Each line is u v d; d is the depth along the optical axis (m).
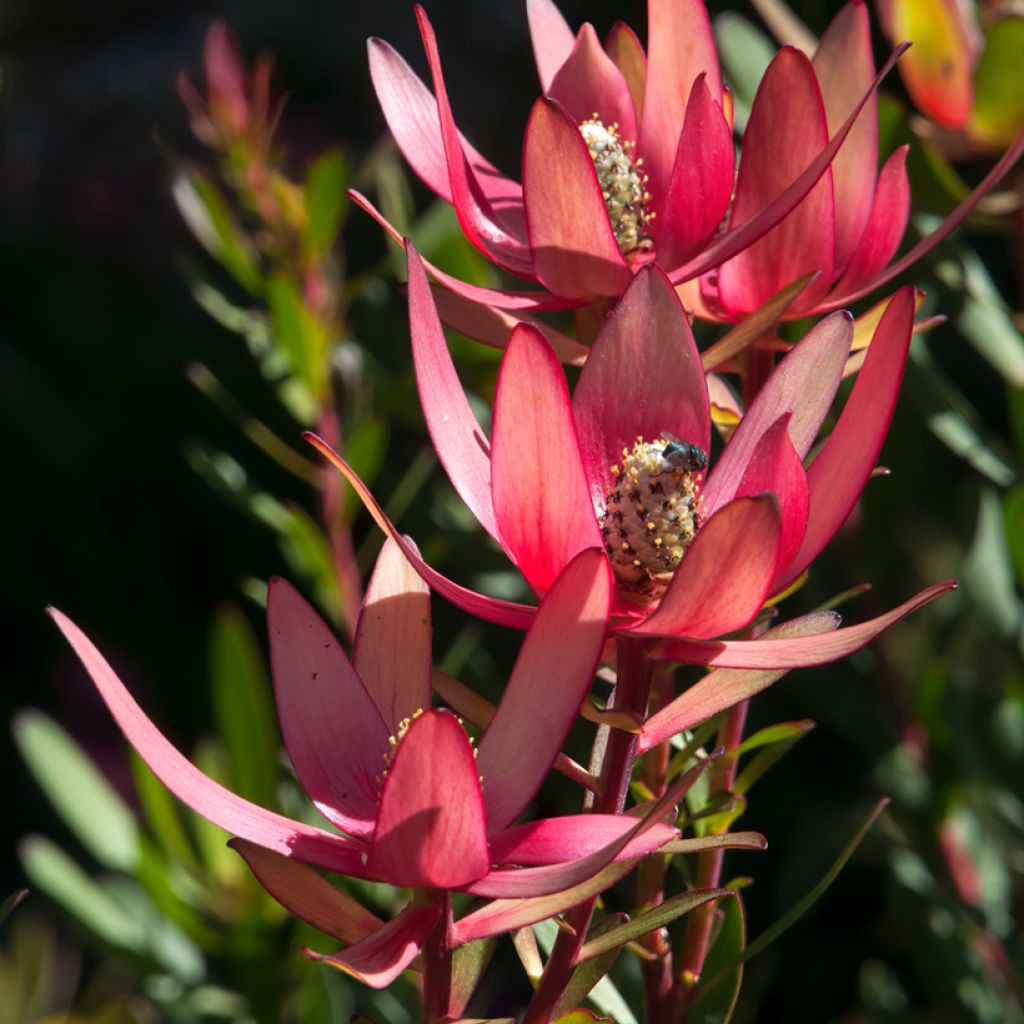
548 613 0.52
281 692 0.55
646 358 0.56
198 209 0.90
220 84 0.90
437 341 0.55
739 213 0.58
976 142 0.77
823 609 0.60
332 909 0.53
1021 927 0.89
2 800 1.58
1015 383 0.77
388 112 0.60
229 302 0.98
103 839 0.91
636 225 0.60
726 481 0.56
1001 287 1.20
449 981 0.53
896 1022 0.88
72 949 1.30
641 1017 0.68
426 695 0.56
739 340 0.57
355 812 0.54
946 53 0.76
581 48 0.62
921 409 0.76
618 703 0.55
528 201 0.57
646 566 0.55
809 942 1.13
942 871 0.82
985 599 0.83
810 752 1.18
